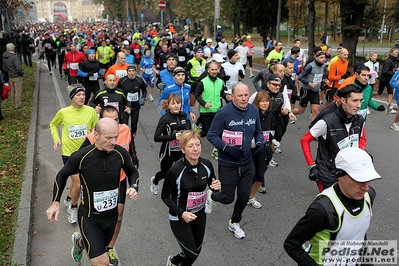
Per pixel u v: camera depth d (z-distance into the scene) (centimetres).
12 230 484
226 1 3853
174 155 569
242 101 452
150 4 7394
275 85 619
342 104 425
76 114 534
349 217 245
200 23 6103
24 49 2158
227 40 5203
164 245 482
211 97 726
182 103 712
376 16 1959
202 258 452
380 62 1956
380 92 1323
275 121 643
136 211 571
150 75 1305
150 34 3238
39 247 477
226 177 464
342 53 916
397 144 862
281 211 566
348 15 1858
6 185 616
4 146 813
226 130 461
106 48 1553
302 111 910
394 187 642
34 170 709
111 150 352
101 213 360
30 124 995
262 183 625
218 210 572
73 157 351
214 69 711
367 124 1029
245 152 462
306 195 619
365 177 232
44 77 1862
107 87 693
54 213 350
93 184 351
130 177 380
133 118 842
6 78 1245
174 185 366
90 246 348
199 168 371
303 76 869
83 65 1078
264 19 2570
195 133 362
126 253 464
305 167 739
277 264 438
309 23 2164
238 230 495
